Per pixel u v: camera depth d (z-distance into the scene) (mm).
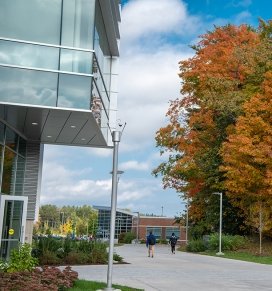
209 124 37938
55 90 15352
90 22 15961
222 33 42156
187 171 37594
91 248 22359
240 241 34531
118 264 22156
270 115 32781
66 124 18062
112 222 12039
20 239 19250
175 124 40000
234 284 15336
